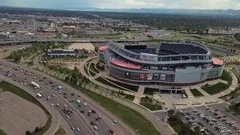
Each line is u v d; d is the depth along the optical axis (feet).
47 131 586.86
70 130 600.39
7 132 583.17
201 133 647.56
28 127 609.83
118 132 611.88
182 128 630.33
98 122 650.02
